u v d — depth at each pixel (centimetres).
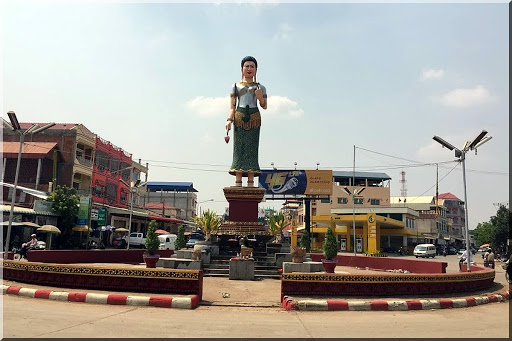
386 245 7144
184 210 8775
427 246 6306
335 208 7031
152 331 930
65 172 4712
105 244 5200
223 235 2620
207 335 912
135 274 1425
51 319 1019
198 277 1405
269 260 2395
